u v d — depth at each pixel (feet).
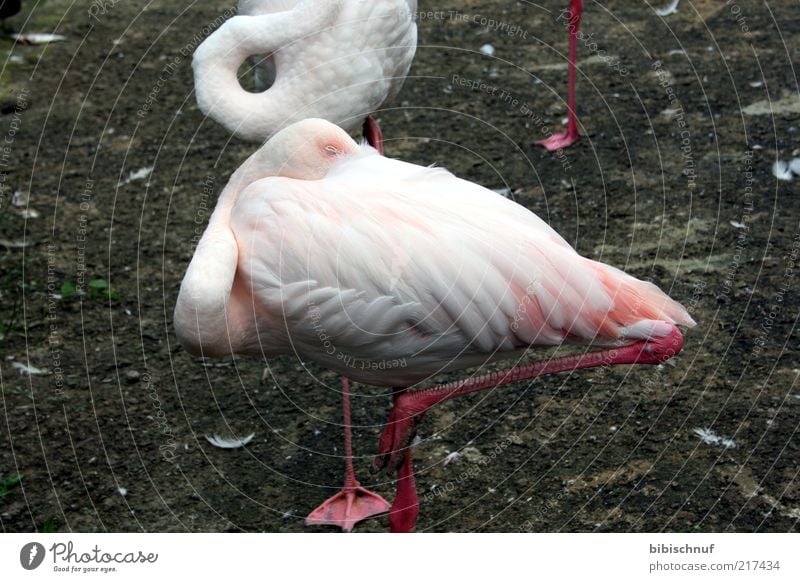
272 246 7.84
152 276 12.25
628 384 10.13
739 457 9.18
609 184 13.39
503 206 8.06
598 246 12.27
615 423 9.68
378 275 7.72
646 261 11.91
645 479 9.03
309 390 10.43
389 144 14.65
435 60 16.63
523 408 9.97
